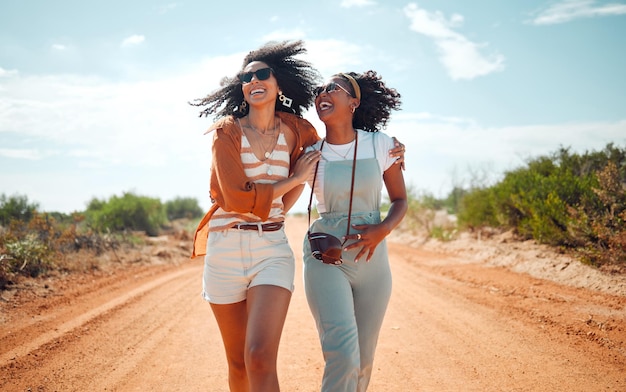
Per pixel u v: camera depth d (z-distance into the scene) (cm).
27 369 529
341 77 400
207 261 382
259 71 386
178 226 2578
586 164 1370
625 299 776
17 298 841
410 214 2041
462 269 1168
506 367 534
